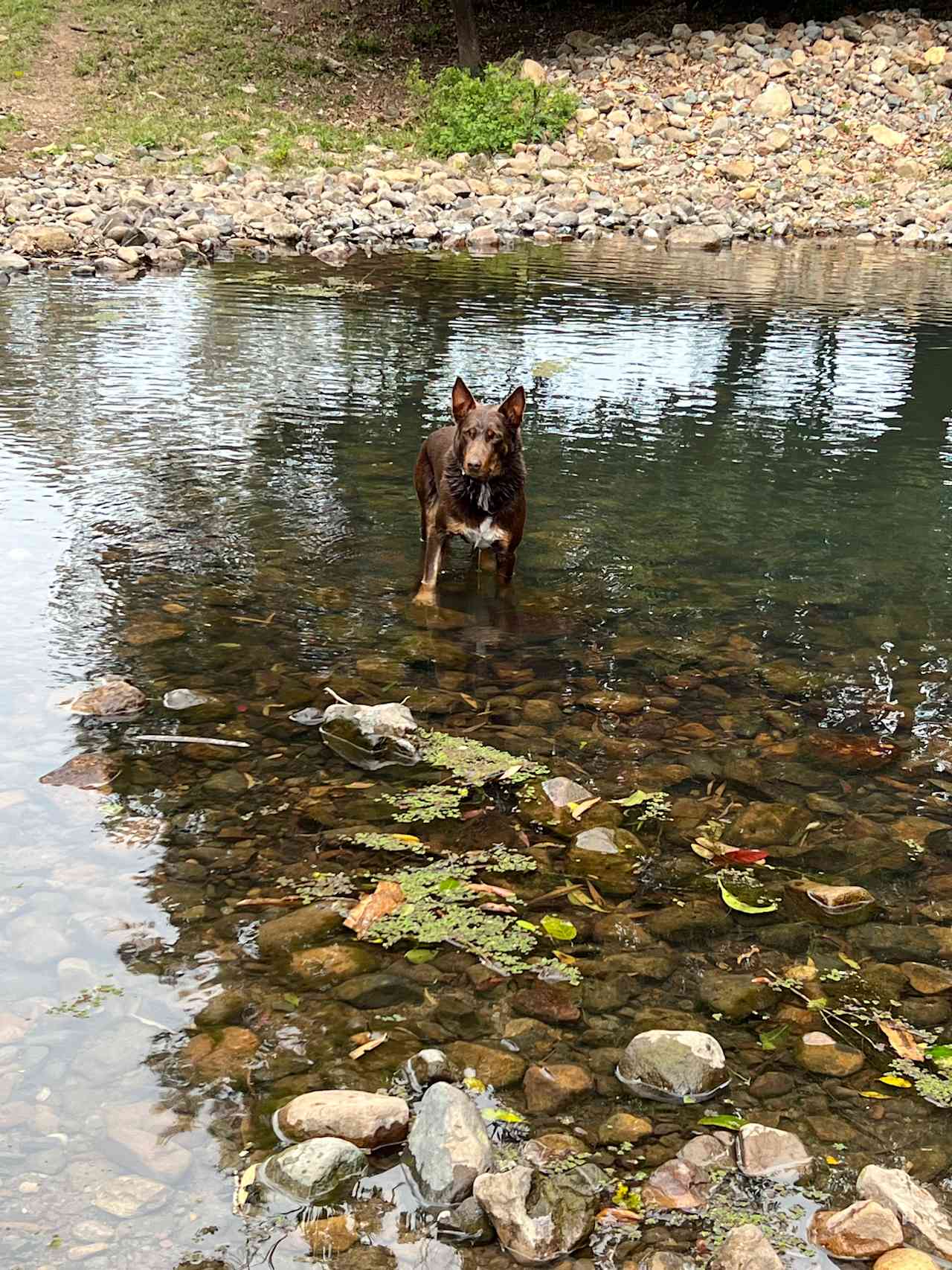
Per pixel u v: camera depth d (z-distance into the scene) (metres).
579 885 3.58
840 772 4.38
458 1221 2.32
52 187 19.77
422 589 6.07
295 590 5.96
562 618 5.83
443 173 23.19
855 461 8.83
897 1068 2.82
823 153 25.08
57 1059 2.70
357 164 23.66
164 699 4.66
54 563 6.07
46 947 3.11
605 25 33.22
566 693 4.98
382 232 19.34
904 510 7.78
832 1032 2.95
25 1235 2.20
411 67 30.48
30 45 30.41
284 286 15.04
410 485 7.71
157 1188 2.35
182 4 34.53
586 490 7.92
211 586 5.93
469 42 29.39
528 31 33.34
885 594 6.33
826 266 18.27
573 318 13.41
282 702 4.72
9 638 5.14
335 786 4.09
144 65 29.83
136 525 6.71
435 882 3.54
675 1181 2.43
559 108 25.81
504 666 5.23
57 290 14.06
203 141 24.47
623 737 4.60
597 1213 2.36
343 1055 2.78
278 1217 2.30
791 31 29.38
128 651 5.11
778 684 5.15
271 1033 2.84
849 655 5.50
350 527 6.91
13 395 9.43
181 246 17.12
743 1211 2.37
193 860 3.59
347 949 3.19
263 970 3.09
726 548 6.96
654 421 9.63
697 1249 2.28
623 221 21.45
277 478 7.71
